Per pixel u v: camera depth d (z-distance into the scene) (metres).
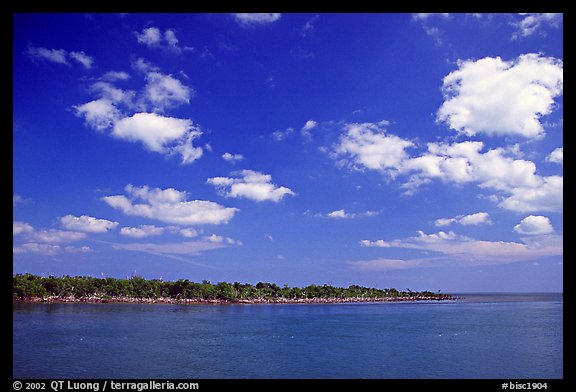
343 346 90.81
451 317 173.88
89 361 70.94
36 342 92.12
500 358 75.06
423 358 75.75
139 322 141.00
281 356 78.38
